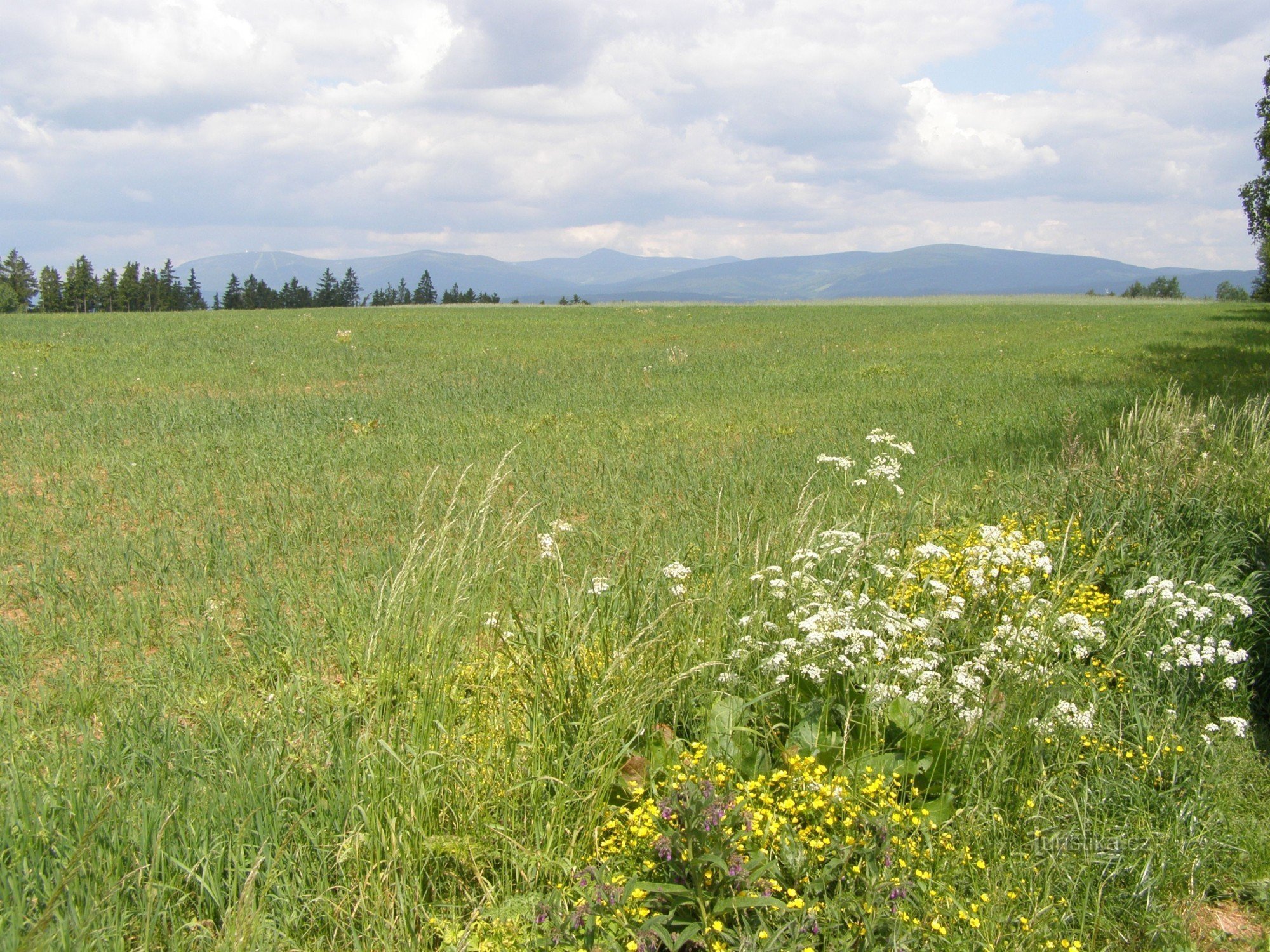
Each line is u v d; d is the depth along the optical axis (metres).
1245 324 47.44
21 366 22.34
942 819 3.73
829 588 5.03
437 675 4.21
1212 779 4.25
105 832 3.35
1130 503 7.16
